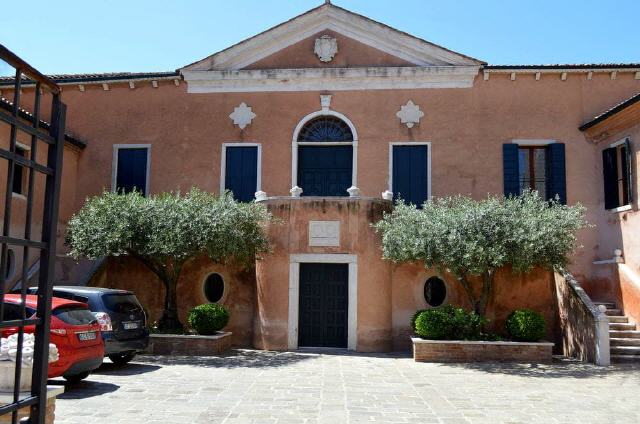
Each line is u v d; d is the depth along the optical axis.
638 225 14.73
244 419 8.00
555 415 8.49
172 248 14.30
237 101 18.39
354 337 15.30
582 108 17.42
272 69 18.19
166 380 10.91
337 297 15.68
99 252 14.77
